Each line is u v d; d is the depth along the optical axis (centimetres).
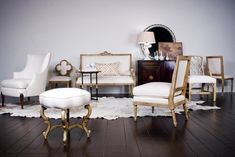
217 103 445
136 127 290
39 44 586
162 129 281
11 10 579
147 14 585
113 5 581
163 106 299
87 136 255
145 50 564
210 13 590
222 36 594
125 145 229
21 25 582
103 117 335
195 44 594
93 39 586
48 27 584
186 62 317
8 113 364
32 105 422
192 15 589
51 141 240
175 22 588
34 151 214
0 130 278
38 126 294
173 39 587
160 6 585
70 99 240
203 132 269
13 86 395
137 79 583
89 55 576
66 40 586
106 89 594
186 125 298
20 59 587
